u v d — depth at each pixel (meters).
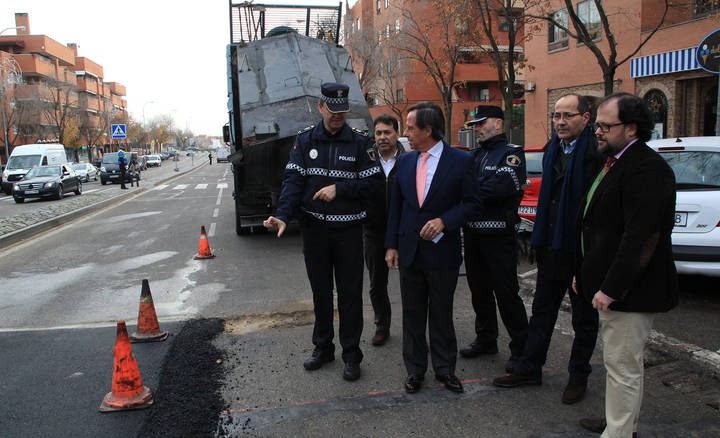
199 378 3.75
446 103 20.52
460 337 4.52
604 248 2.66
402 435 2.97
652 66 14.61
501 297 3.77
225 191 22.50
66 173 22.42
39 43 54.91
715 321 4.70
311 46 9.48
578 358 3.28
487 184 3.68
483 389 3.53
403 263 3.51
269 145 8.57
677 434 2.92
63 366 4.01
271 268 7.43
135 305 5.74
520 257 7.42
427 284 3.53
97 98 71.12
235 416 3.21
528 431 3.00
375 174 3.74
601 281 2.67
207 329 4.78
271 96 8.81
